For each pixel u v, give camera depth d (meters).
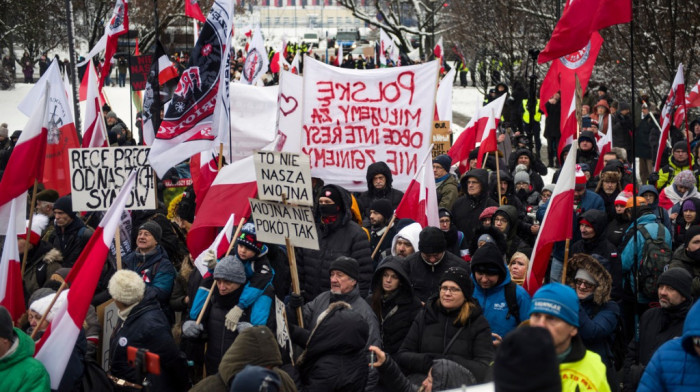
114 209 5.74
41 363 5.07
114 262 7.70
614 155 12.05
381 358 5.30
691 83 19.83
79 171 7.68
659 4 18.77
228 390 4.50
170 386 6.05
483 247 6.14
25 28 37.41
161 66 11.77
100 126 10.04
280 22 81.56
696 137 14.94
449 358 5.55
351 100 9.85
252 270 6.32
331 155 9.95
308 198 6.30
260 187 6.42
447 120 12.24
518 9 25.77
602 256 7.64
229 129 8.28
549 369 2.93
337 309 5.67
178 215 9.29
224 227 7.18
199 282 7.00
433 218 8.34
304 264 7.71
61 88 10.12
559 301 4.18
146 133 10.17
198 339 6.36
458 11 33.88
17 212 7.10
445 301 5.68
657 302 7.69
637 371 5.61
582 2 7.48
